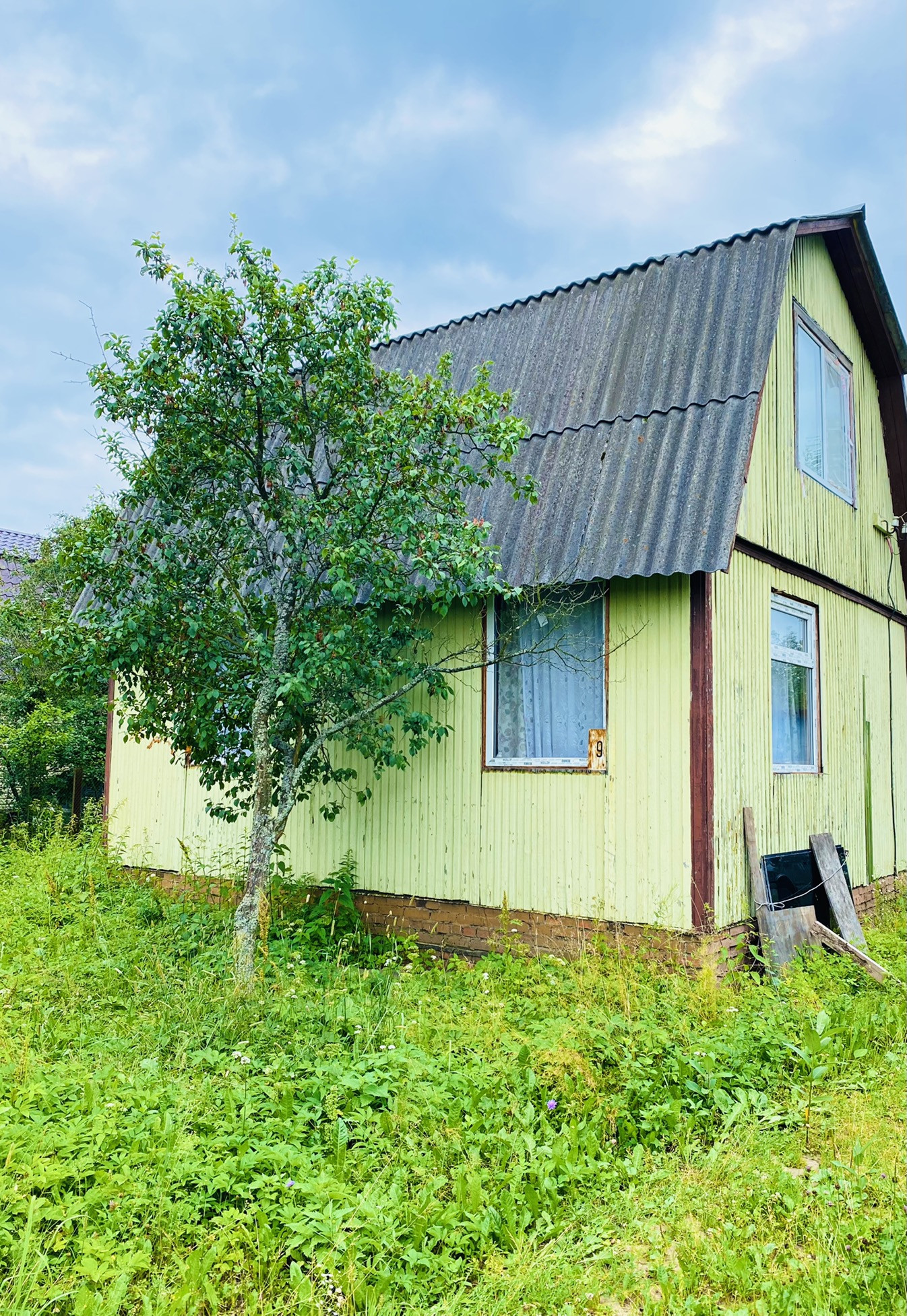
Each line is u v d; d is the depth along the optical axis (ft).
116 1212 11.77
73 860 34.78
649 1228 13.04
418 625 28.32
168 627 24.36
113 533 25.02
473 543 23.26
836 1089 17.57
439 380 24.50
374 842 29.07
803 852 29.09
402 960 26.94
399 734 28.81
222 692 25.02
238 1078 16.07
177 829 35.63
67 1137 13.07
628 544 23.88
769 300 26.08
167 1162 12.90
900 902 36.24
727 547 22.40
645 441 25.49
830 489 33.65
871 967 25.18
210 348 23.18
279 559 27.91
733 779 24.91
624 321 28.81
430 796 27.99
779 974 23.90
